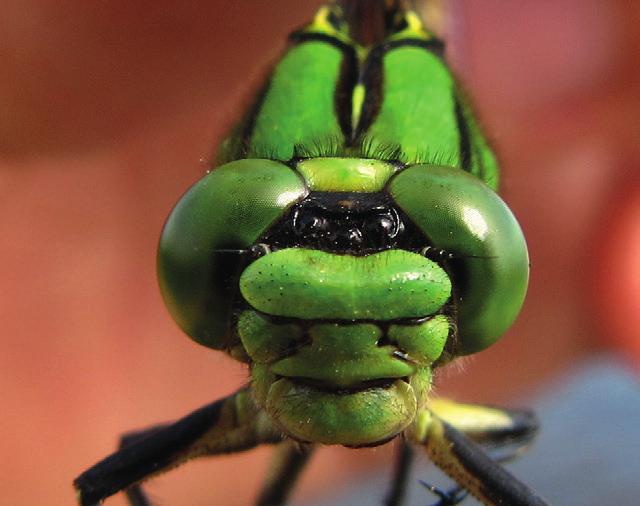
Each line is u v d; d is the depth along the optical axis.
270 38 0.09
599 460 0.09
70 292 0.09
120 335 0.09
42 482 0.08
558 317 0.11
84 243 0.09
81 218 0.09
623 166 0.11
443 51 0.06
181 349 0.09
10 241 0.09
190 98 0.09
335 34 0.06
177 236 0.05
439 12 0.07
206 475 0.10
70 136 0.09
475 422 0.06
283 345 0.05
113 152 0.09
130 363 0.09
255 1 0.09
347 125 0.06
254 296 0.05
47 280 0.09
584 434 0.10
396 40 0.06
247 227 0.05
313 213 0.05
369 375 0.05
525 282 0.05
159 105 0.09
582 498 0.09
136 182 0.09
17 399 0.09
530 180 0.11
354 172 0.05
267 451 0.10
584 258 0.11
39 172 0.09
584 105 0.11
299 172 0.05
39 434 0.09
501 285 0.05
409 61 0.06
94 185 0.09
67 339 0.09
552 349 0.11
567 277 0.11
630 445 0.10
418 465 0.07
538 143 0.11
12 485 0.08
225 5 0.09
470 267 0.05
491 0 0.11
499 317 0.05
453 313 0.05
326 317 0.05
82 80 0.09
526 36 0.11
